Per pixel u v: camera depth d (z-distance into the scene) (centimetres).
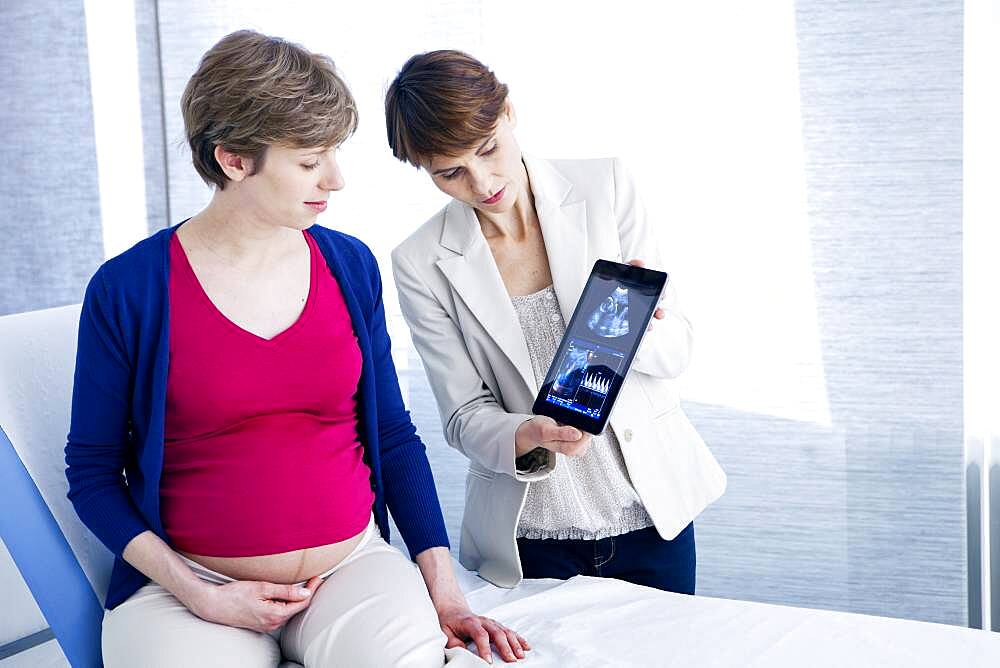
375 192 257
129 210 278
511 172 156
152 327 135
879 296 226
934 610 233
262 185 131
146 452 135
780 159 228
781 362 235
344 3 252
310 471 139
